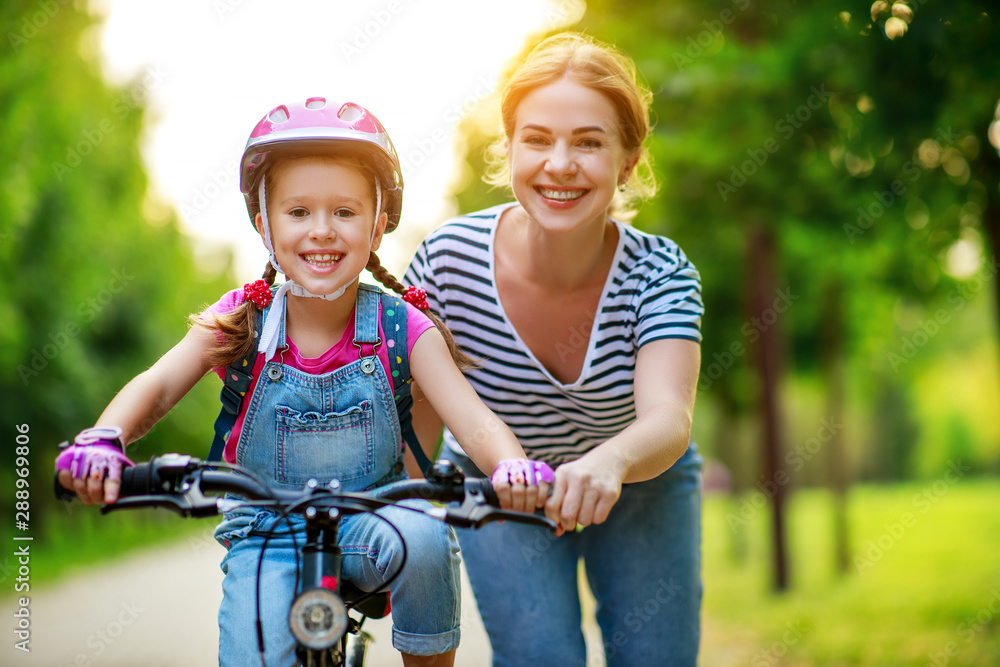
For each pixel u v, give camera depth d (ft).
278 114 6.98
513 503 6.09
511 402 9.02
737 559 41.29
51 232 49.21
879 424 123.95
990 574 27.37
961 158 18.52
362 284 7.41
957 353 118.62
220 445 7.14
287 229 6.88
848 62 16.57
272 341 7.06
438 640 6.63
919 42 14.58
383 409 7.23
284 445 7.13
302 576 5.95
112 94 52.08
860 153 17.12
